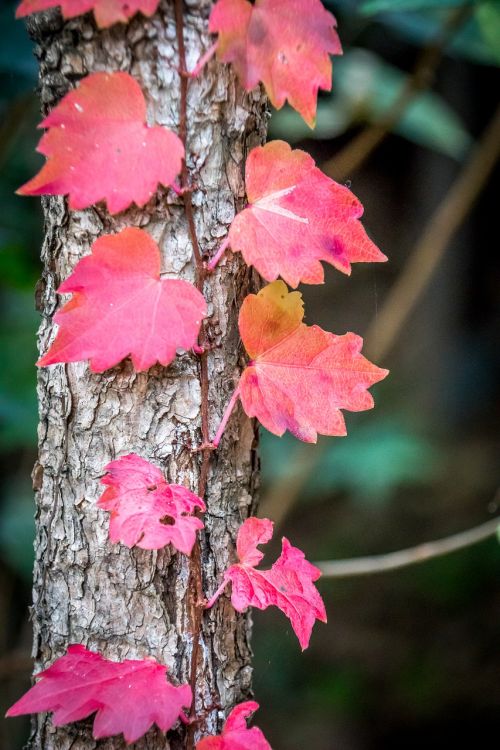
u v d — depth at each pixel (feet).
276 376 3.03
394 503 10.54
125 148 2.92
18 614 7.73
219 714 3.13
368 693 9.38
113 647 3.09
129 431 3.07
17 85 4.59
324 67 2.96
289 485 6.53
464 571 9.89
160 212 3.03
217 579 3.12
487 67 11.19
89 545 3.09
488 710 9.11
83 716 2.94
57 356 2.93
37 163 6.36
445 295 11.84
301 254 2.99
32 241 6.18
